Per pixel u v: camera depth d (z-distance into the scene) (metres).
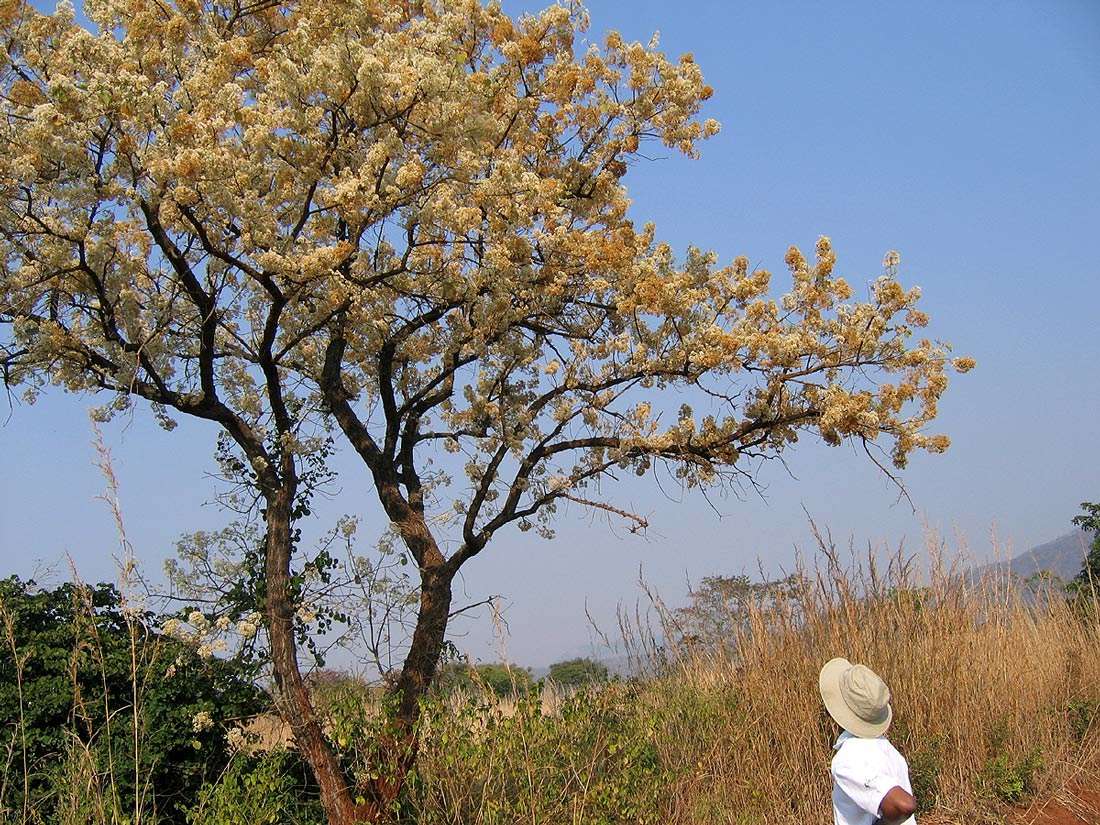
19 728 6.64
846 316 7.45
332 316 7.43
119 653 7.02
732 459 7.72
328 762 6.38
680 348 7.86
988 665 8.88
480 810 5.88
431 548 7.78
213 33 7.29
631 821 6.64
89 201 6.40
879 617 8.63
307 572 7.74
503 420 8.38
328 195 6.84
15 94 6.59
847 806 4.80
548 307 8.38
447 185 7.46
